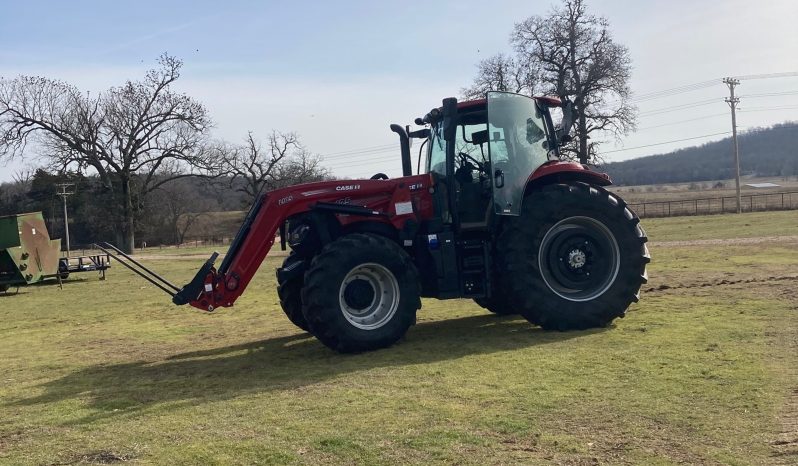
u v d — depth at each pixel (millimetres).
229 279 7281
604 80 42844
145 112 47625
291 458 4066
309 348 7664
